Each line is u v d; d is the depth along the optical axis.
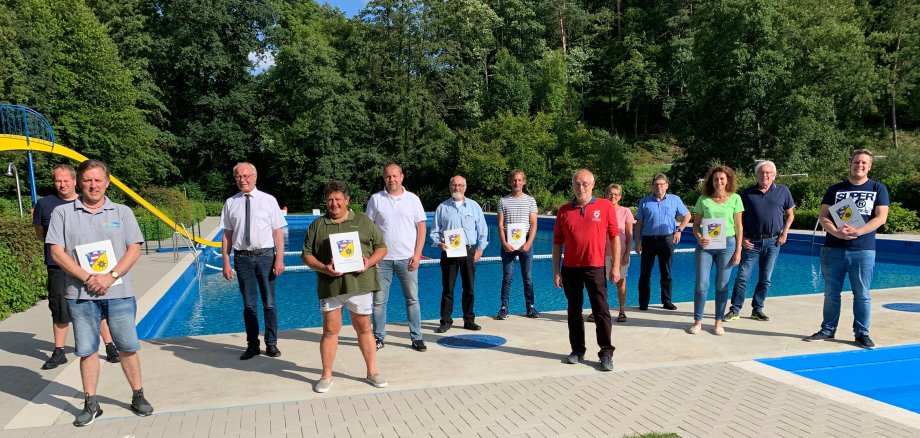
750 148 29.89
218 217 32.72
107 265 3.50
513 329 6.13
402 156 39.53
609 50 53.12
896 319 6.08
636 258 14.65
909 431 3.22
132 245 3.66
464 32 45.19
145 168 29.05
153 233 16.80
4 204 17.36
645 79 48.75
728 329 5.90
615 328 6.06
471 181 35.66
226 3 36.94
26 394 4.12
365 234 4.18
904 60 39.00
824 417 3.46
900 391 4.53
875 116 44.19
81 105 24.55
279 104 40.22
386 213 5.31
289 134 37.94
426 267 13.55
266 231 5.04
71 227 3.52
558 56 45.75
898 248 13.28
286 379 4.40
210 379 4.41
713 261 5.79
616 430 3.30
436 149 39.84
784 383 4.15
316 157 38.75
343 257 3.98
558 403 3.79
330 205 4.14
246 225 4.97
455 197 6.12
